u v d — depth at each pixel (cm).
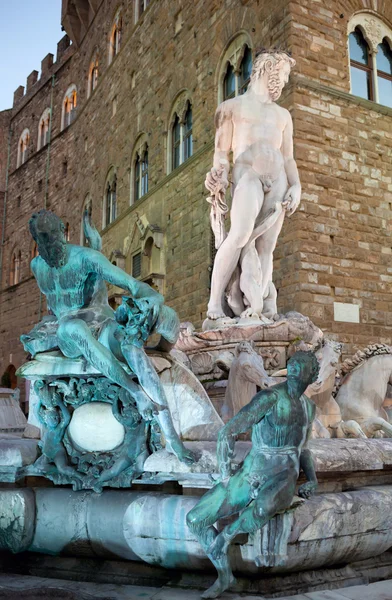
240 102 909
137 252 2900
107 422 451
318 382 702
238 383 661
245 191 855
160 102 2838
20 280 4900
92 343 432
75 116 4325
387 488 473
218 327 808
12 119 5575
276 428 380
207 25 2442
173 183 2608
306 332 795
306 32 1894
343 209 1841
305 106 1844
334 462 438
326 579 433
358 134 1917
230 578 381
